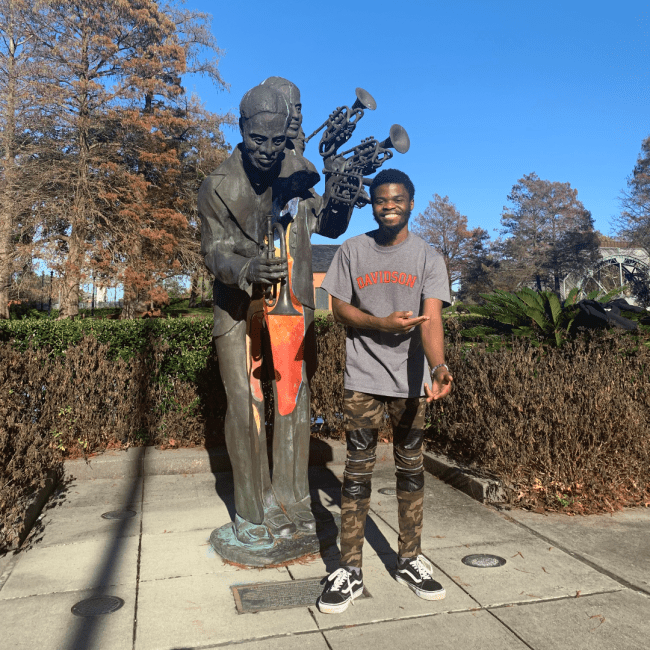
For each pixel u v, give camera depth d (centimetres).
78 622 249
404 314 247
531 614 251
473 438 477
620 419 409
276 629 242
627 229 5616
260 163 317
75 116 2477
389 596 269
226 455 518
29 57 2488
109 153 2553
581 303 661
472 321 834
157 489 462
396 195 269
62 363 534
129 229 2477
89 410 516
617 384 435
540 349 508
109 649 228
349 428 274
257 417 347
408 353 274
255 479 330
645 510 388
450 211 7481
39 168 2456
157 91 2606
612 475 401
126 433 540
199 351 557
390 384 270
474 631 238
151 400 546
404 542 279
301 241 357
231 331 335
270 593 276
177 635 238
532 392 432
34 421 484
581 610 254
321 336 606
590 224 7569
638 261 5978
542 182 7956
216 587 284
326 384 588
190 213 2827
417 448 278
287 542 324
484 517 381
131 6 2595
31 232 2427
